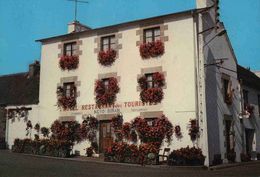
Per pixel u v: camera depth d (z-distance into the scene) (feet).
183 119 63.41
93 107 72.79
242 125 77.20
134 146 60.80
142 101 67.51
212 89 66.80
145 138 66.08
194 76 63.52
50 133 77.00
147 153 59.16
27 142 73.41
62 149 68.44
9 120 83.15
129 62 69.92
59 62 78.02
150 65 67.72
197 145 61.67
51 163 54.13
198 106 62.54
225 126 70.08
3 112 84.48
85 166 52.37
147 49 67.92
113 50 71.77
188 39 64.90
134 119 67.56
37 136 78.23
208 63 66.08
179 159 57.21
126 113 68.95
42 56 80.69
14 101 83.35
